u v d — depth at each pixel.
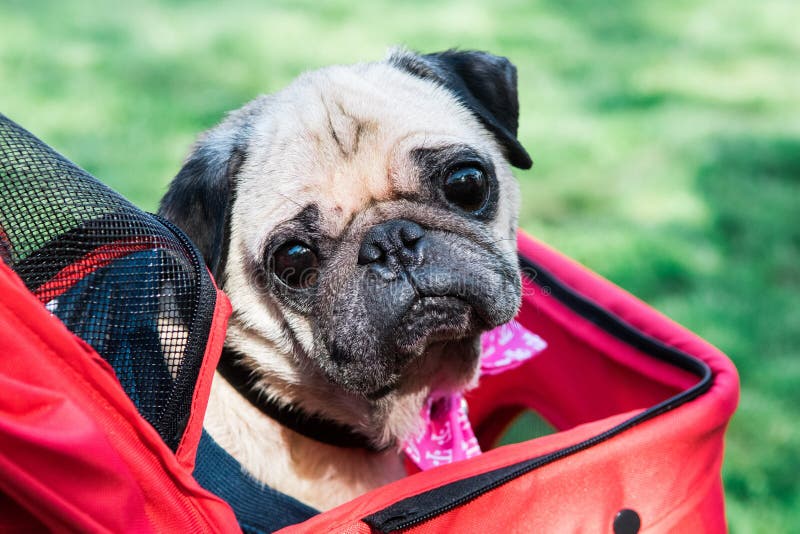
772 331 4.52
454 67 2.67
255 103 2.50
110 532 1.24
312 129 2.18
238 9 9.74
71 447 1.16
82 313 1.44
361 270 2.01
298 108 2.28
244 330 2.17
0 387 1.16
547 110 7.41
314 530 1.43
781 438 3.76
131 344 1.47
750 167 6.44
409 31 9.13
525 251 2.76
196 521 1.38
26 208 1.42
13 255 1.40
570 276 2.61
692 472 1.74
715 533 1.85
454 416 2.35
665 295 4.84
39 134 6.30
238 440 2.11
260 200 2.15
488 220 2.25
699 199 5.92
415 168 2.15
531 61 8.55
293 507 1.95
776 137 6.96
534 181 6.13
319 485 2.20
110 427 1.28
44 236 1.42
